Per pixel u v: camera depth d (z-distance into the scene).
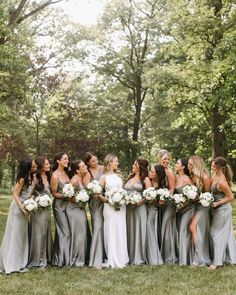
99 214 7.68
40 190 7.52
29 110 25.20
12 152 28.16
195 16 21.08
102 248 7.60
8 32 16.98
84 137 28.48
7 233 7.22
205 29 20.83
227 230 7.52
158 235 8.01
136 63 32.06
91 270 7.23
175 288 6.23
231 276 6.82
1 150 28.39
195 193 7.48
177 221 8.03
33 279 6.67
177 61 26.58
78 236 7.52
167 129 32.06
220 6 21.92
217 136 22.16
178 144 33.28
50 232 7.57
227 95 18.22
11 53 17.08
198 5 21.38
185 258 7.62
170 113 31.30
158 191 7.70
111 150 31.53
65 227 7.59
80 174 7.88
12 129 24.59
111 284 6.41
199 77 21.30
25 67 18.72
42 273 7.00
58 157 7.77
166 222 7.89
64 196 7.43
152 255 7.75
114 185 7.84
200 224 7.61
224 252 7.54
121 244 7.62
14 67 17.50
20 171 7.31
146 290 6.14
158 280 6.63
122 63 32.44
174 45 23.00
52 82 26.59
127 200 7.59
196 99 22.27
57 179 7.64
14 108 24.69
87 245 7.75
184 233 7.72
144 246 7.75
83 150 27.41
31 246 7.38
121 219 7.67
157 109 32.50
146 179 7.97
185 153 33.53
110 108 32.94
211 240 7.74
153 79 23.30
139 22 30.77
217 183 7.61
